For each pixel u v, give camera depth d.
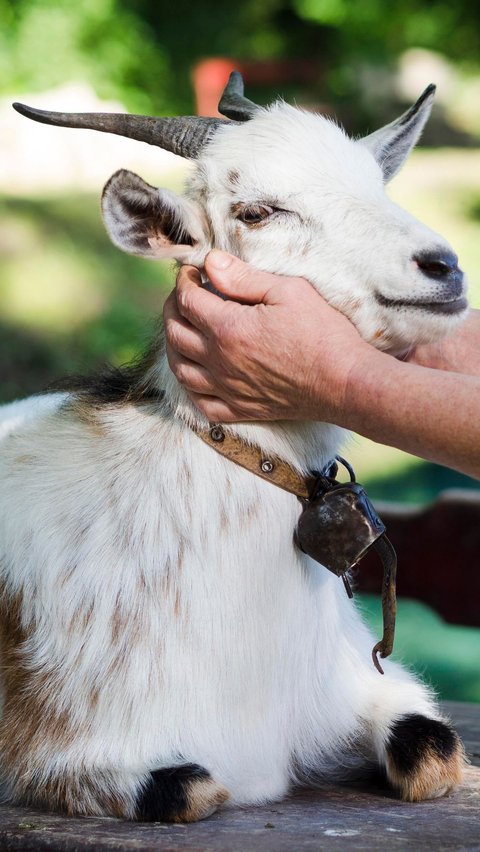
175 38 21.61
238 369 2.63
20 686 2.88
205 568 2.78
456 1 23.47
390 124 3.39
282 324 2.57
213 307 2.63
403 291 2.70
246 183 2.93
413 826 2.52
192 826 2.54
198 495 2.81
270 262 2.87
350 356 2.53
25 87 17.28
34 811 2.74
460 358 3.19
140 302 12.83
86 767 2.71
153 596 2.78
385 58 22.20
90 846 2.39
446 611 4.54
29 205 14.48
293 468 2.83
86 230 14.09
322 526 2.74
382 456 10.81
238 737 2.79
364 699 3.05
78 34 18.06
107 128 3.06
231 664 2.77
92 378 3.39
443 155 19.69
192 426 2.84
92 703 2.76
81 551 2.86
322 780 3.05
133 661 2.75
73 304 12.53
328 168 2.95
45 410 3.39
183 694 2.74
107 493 2.90
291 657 2.87
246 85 21.73
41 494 2.99
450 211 16.11
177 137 3.07
